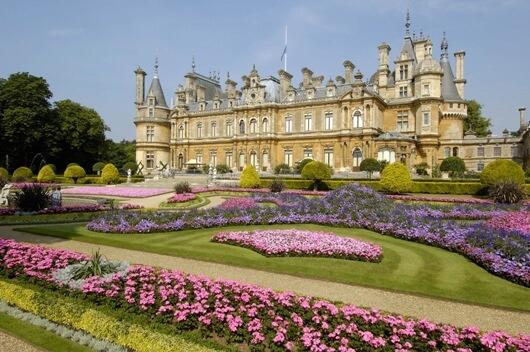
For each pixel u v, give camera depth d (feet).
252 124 247.29
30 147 244.22
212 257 49.75
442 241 57.21
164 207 108.68
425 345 24.56
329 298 35.91
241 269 45.57
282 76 249.55
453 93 210.18
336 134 215.92
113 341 26.84
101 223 69.82
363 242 54.90
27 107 236.84
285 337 26.00
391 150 193.98
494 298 36.55
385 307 34.22
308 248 51.65
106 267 36.81
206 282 32.73
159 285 32.94
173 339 25.85
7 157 236.22
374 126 200.85
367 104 202.08
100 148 289.33
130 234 66.03
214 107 275.18
